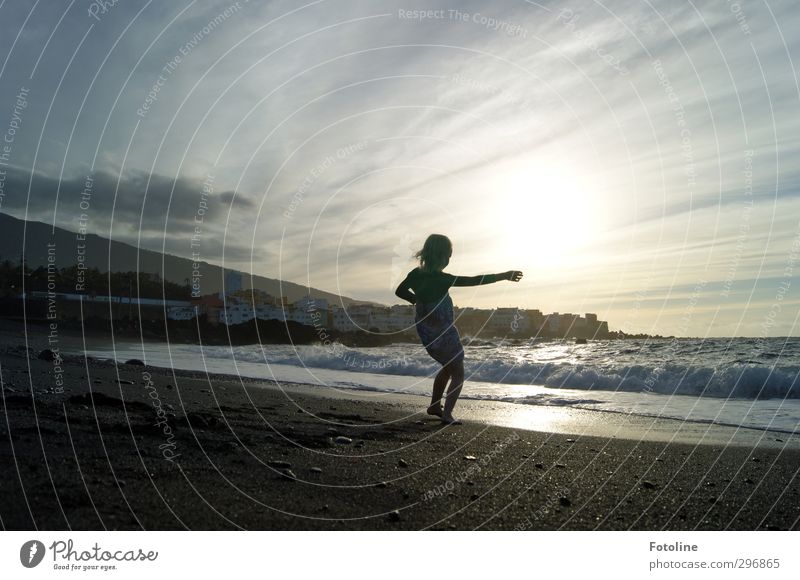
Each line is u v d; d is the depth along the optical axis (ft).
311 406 24.67
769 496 11.95
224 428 16.57
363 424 20.03
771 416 24.52
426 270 22.15
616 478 13.12
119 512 8.61
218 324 121.90
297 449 14.42
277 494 10.20
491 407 27.02
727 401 29.40
